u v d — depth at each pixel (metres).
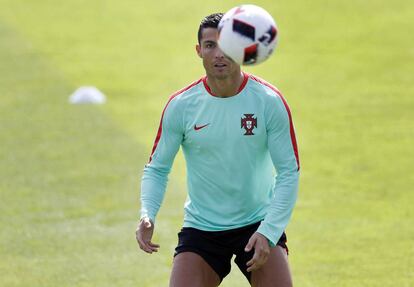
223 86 22.30
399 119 53.09
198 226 23.45
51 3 87.38
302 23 74.88
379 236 36.22
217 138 22.67
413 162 45.78
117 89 61.81
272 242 22.05
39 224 38.53
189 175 23.56
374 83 60.53
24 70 67.56
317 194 41.62
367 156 47.00
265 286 22.58
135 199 41.56
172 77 64.19
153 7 83.25
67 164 46.97
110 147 49.69
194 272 22.97
